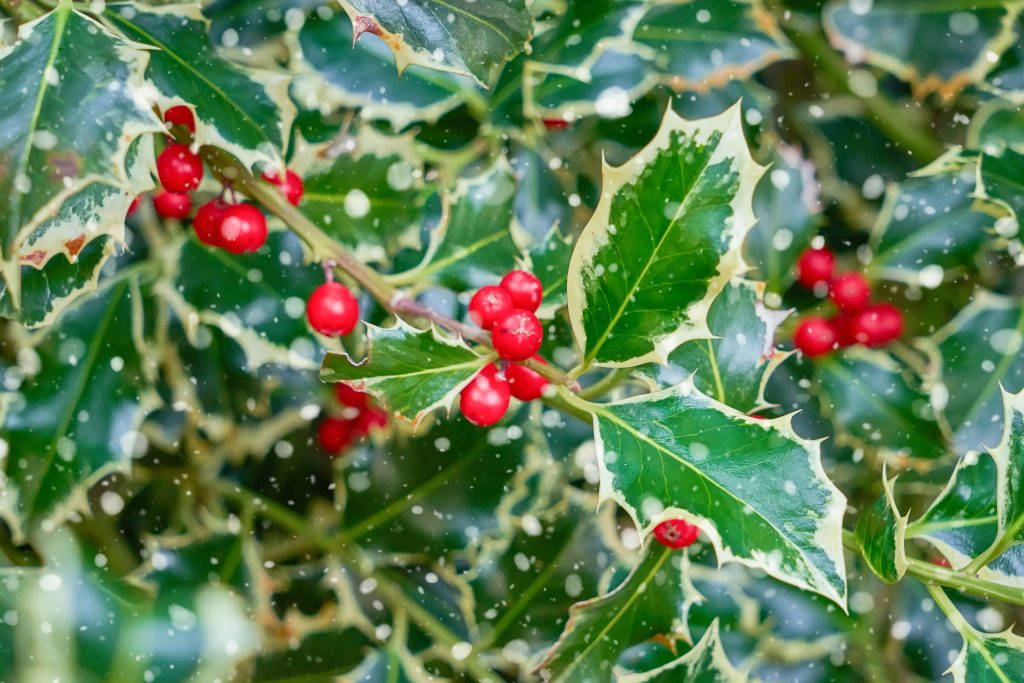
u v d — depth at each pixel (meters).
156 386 0.38
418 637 0.39
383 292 0.33
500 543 0.40
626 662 0.38
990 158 0.38
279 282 0.39
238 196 0.37
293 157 0.39
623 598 0.35
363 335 0.39
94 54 0.30
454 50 0.32
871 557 0.32
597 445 0.30
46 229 0.29
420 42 0.32
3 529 0.38
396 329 0.30
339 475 0.40
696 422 0.30
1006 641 0.32
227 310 0.39
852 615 0.41
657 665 0.38
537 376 0.31
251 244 0.34
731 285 0.35
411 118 0.41
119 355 0.37
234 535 0.39
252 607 0.38
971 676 0.31
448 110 0.41
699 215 0.30
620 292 0.30
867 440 0.41
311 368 0.39
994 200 0.38
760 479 0.30
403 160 0.40
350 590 0.39
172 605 0.38
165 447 0.39
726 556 0.29
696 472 0.30
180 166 0.33
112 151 0.29
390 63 0.41
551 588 0.40
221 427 0.39
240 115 0.32
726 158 0.30
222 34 0.41
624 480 0.30
